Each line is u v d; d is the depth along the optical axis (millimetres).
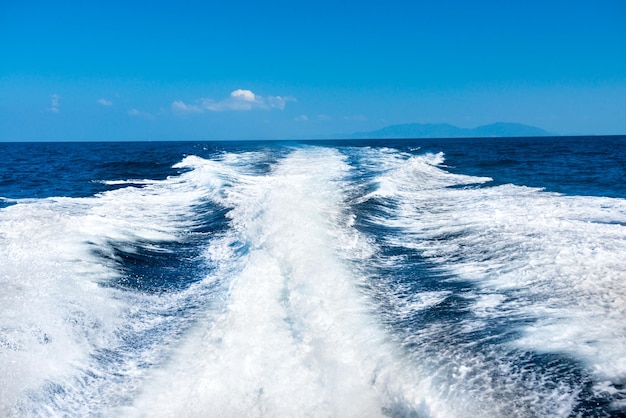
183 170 26547
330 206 13453
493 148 52188
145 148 65188
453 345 5375
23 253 8523
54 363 5055
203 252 9602
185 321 6145
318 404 4293
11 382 4660
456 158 34406
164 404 4348
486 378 4668
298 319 5828
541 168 25766
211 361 4949
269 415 4148
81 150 62219
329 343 5273
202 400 4363
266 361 4910
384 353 5176
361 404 4328
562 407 4211
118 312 6426
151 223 12172
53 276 7441
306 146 49938
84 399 4492
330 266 7863
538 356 5051
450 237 10289
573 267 7484
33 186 20203
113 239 10031
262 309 6113
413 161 27328
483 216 12102
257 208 12570
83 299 6684
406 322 6070
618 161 30453
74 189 19172
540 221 10930
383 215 13070
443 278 7746
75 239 9570
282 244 8742
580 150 46844
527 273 7488
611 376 4629
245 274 7367
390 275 8023
